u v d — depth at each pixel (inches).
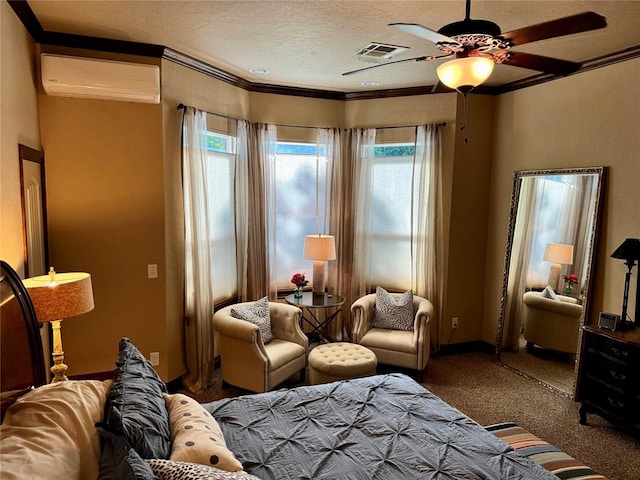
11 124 96.0
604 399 124.0
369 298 177.2
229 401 92.0
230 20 112.3
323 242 174.4
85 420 58.2
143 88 127.6
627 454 114.5
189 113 144.4
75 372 134.0
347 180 195.3
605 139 138.4
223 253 172.2
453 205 182.2
